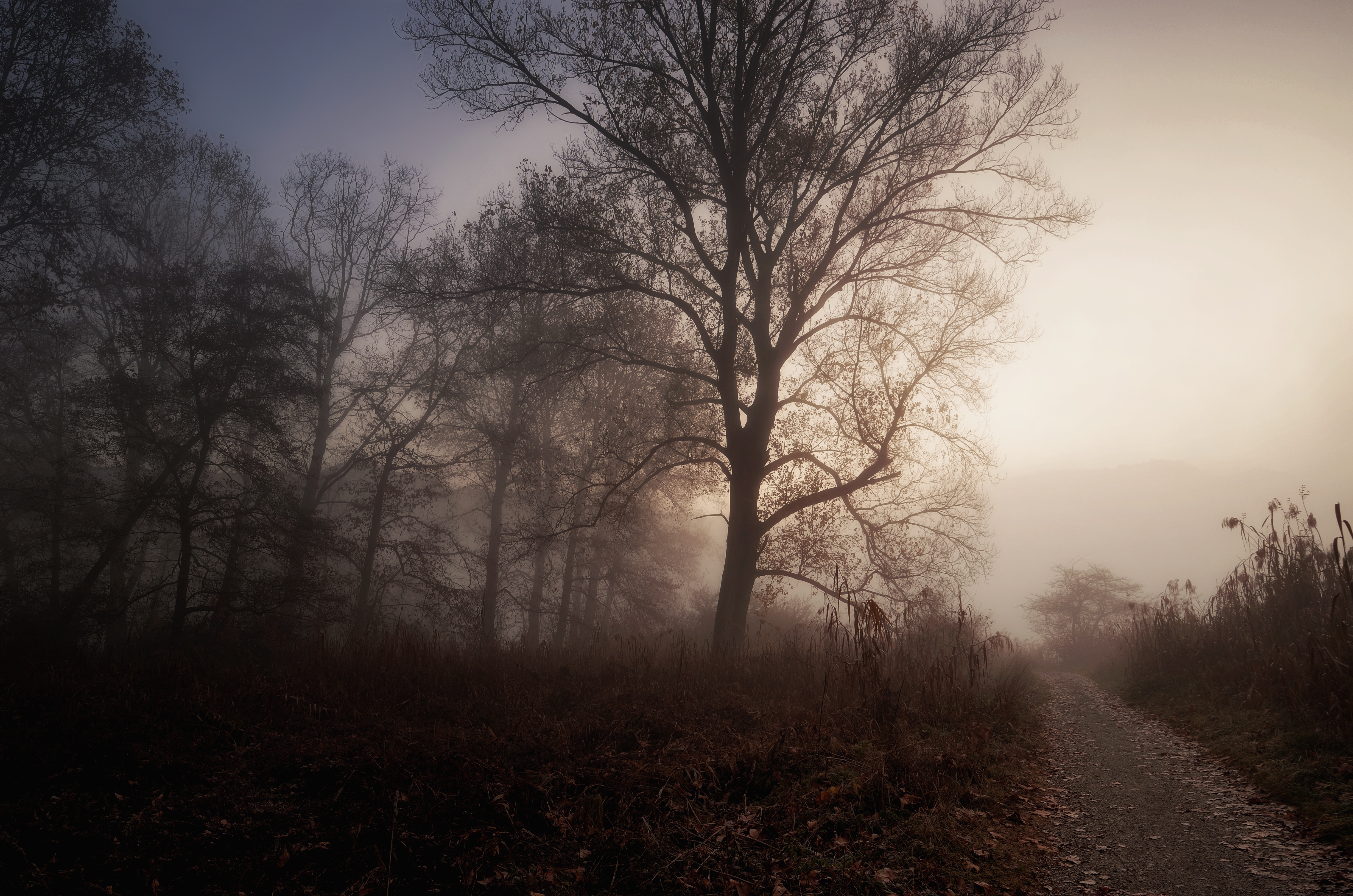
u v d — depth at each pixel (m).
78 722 6.91
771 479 16.84
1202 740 8.54
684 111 15.70
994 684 11.81
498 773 6.15
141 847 4.85
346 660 11.23
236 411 16.77
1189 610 14.21
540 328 17.98
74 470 17.92
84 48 16.62
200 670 10.47
